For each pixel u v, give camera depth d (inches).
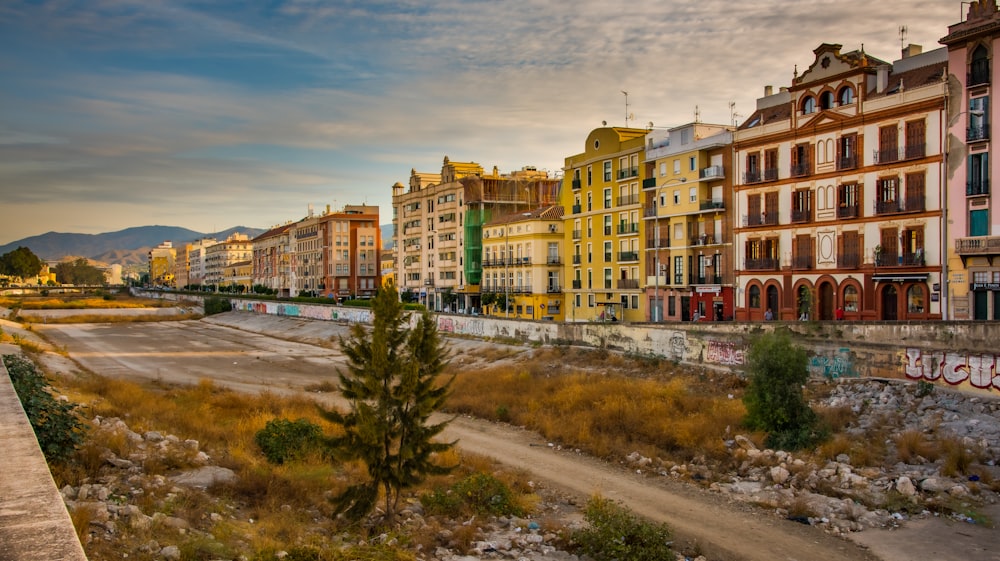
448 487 914.1
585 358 1918.1
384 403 711.7
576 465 1090.7
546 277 3376.0
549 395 1558.8
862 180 1977.1
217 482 770.2
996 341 1272.1
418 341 727.1
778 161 2224.4
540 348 2130.9
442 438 1279.5
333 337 3368.6
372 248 5930.1
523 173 4212.6
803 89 2139.5
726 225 2426.2
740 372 1503.4
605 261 3041.3
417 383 732.0
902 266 1868.8
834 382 1336.1
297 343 3383.4
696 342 1644.9
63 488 615.5
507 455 1158.3
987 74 1686.8
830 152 2068.2
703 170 2477.9
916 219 1843.0
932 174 1806.1
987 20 1675.7
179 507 650.2
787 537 761.0
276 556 552.1
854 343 1330.0
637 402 1357.0
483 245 3826.3
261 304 4963.1
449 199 4119.1
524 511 852.0
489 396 1608.0
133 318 5113.2
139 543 522.9
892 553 706.2
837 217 2043.6
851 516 810.8
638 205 2824.8
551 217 3395.7
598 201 3070.9
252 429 1094.4
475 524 778.2
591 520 764.0
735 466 1035.3
